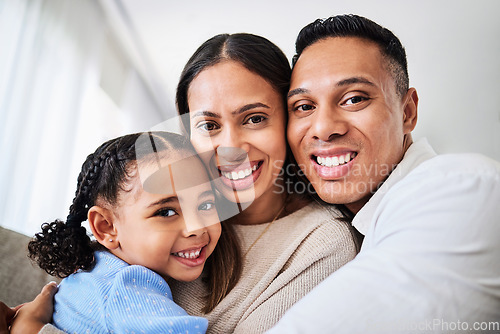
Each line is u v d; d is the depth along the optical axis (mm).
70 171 1474
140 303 591
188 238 669
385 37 671
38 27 1570
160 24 1088
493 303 461
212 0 1039
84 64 1479
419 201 510
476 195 485
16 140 1499
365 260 490
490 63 903
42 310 654
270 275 666
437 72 917
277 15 965
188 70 729
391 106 662
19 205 1450
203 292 704
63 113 1496
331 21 687
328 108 649
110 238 697
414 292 452
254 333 624
